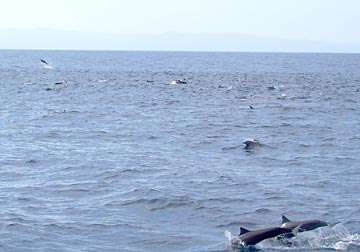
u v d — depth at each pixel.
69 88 94.88
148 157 37.03
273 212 24.83
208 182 29.94
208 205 25.73
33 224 22.73
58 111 62.19
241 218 24.05
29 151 38.94
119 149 40.12
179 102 74.75
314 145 42.72
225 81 117.88
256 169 33.69
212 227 22.94
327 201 26.53
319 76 144.38
